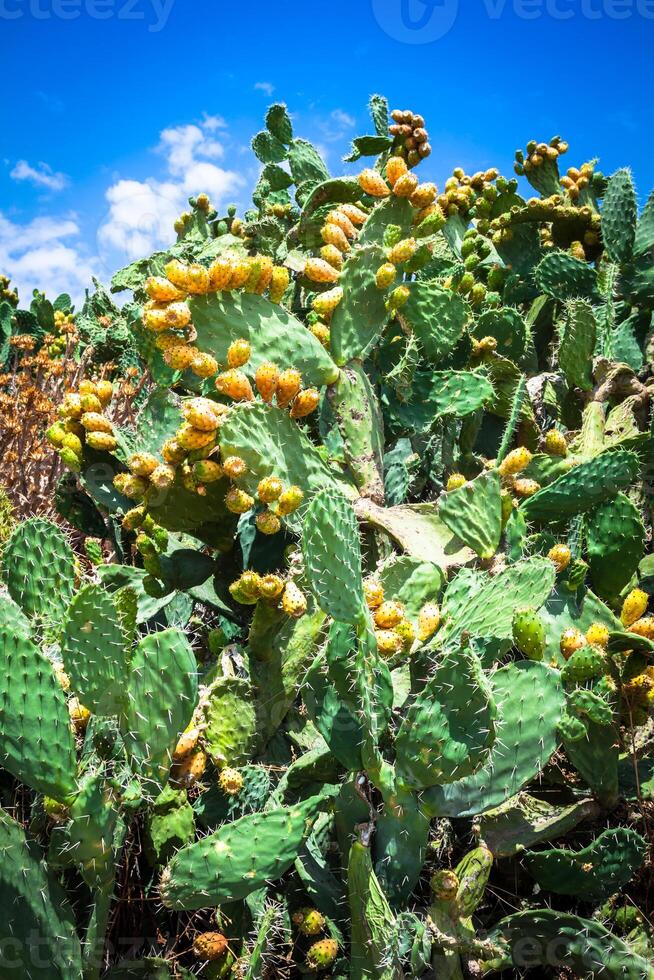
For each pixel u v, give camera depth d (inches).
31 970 53.7
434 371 100.2
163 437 85.1
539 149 151.2
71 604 55.0
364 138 118.3
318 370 80.8
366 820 63.7
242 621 83.4
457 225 144.7
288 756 75.9
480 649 68.2
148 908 67.3
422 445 106.3
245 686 70.0
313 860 67.7
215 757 67.4
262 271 74.6
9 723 53.2
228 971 63.2
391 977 58.4
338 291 84.0
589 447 105.3
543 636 64.6
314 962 63.5
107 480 77.5
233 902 66.3
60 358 190.9
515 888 73.3
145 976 61.4
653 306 131.3
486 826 68.7
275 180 149.2
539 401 120.6
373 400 89.3
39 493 145.3
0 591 76.5
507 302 142.4
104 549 116.6
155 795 62.7
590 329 110.5
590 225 142.4
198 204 162.6
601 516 84.8
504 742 61.2
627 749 79.0
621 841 66.9
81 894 62.1
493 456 111.8
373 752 59.0
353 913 60.2
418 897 66.7
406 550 81.8
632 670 78.8
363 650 58.7
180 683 58.7
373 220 88.2
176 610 89.0
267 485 68.3
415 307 93.5
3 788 70.6
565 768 78.7
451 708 56.6
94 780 54.9
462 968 65.7
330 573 58.6
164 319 70.4
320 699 62.8
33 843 54.9
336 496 59.6
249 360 75.2
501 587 70.6
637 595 82.2
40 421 155.1
